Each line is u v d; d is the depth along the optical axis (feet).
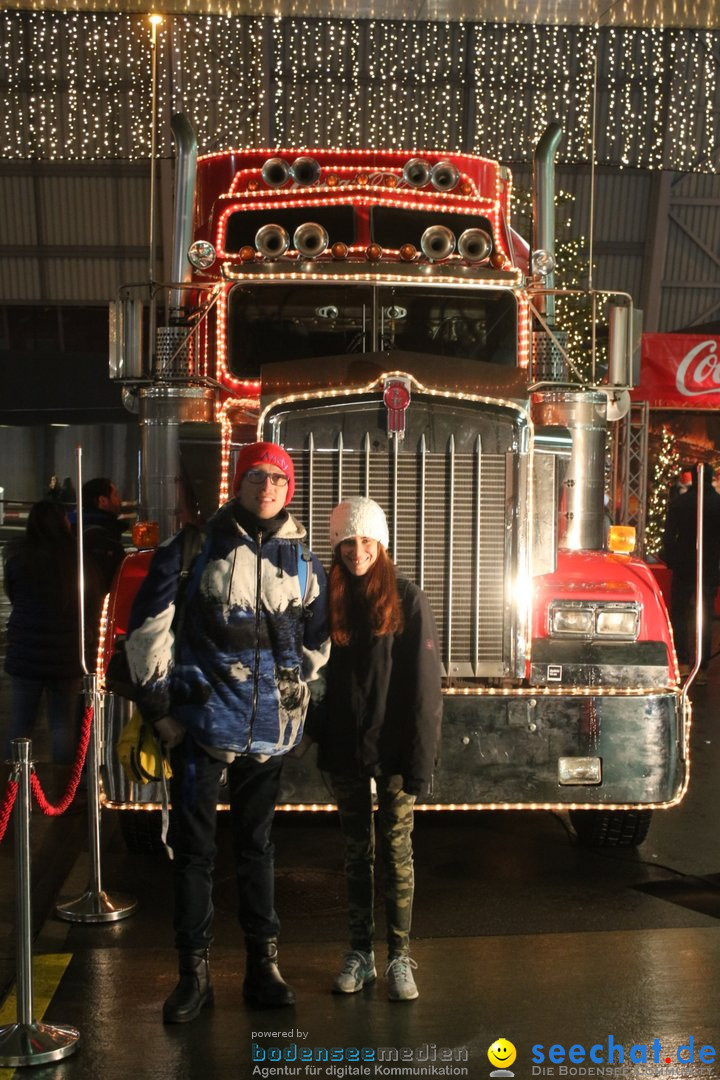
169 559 13.35
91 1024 13.29
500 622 17.79
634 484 62.08
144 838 19.36
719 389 54.49
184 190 23.45
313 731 14.53
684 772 17.92
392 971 13.84
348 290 22.52
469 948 15.38
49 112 81.46
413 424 17.69
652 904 17.08
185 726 13.55
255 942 13.78
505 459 17.75
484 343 22.79
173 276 23.63
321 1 39.68
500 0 39.19
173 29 76.02
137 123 81.76
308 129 80.89
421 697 13.74
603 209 88.12
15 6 37.96
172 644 13.56
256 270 21.25
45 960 15.15
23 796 12.94
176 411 19.99
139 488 20.67
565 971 14.57
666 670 17.93
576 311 50.62
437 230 21.49
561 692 17.49
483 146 82.28
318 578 13.99
